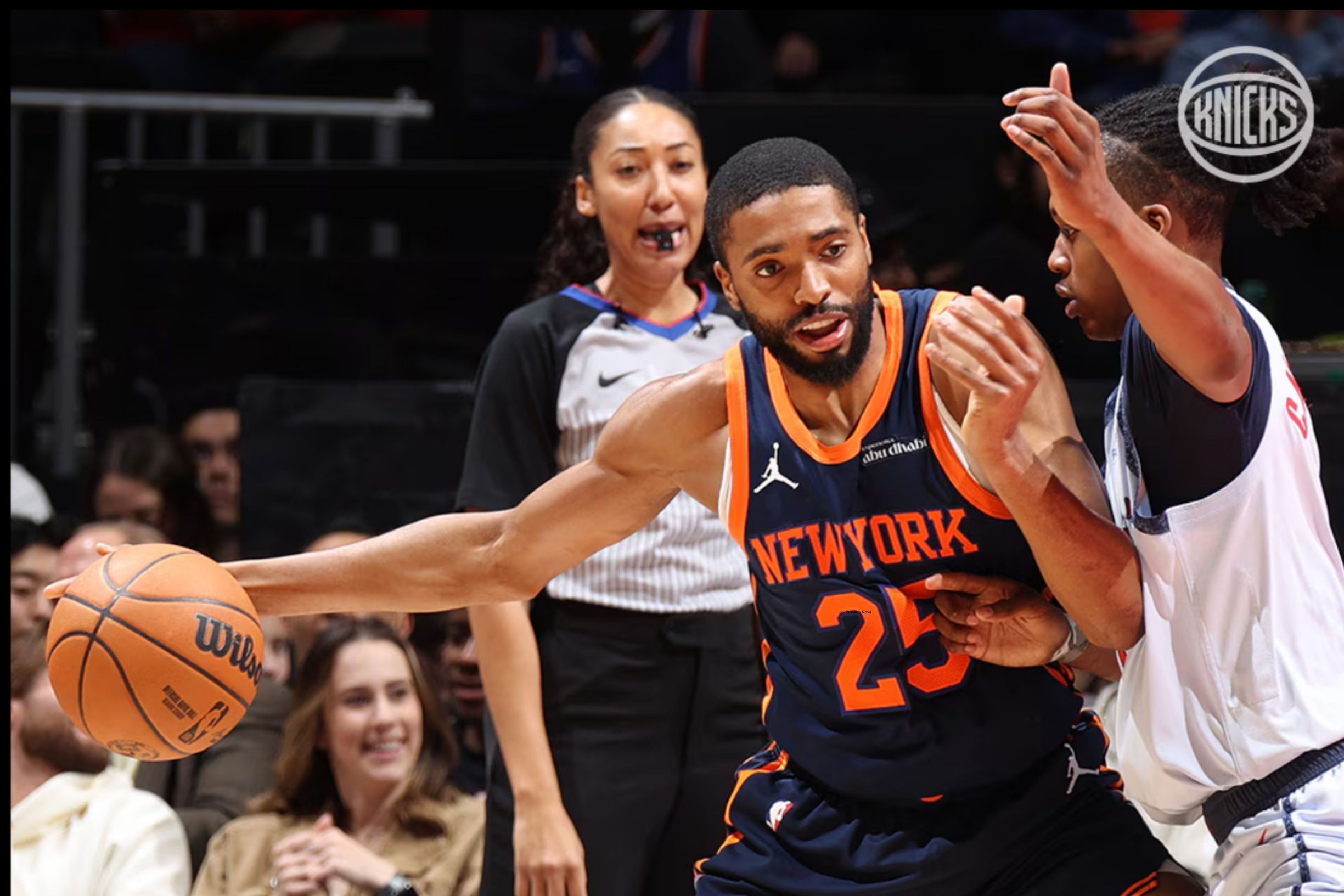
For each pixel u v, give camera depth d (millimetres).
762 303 5805
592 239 9148
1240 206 12172
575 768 8352
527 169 12492
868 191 12141
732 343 8734
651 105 8672
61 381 14547
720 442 6320
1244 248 12281
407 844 9703
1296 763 5750
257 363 12641
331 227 13430
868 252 5938
